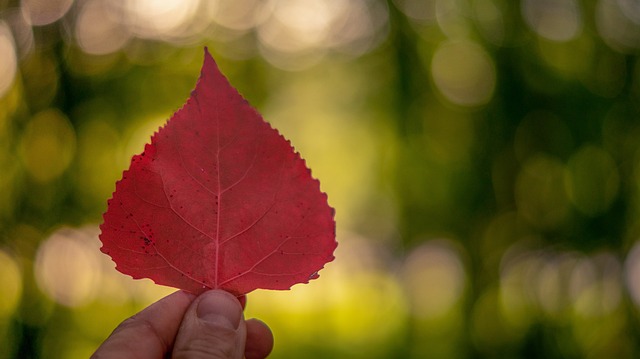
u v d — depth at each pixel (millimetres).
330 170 1460
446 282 1071
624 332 892
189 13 1185
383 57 1216
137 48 1033
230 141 264
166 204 266
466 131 1030
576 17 938
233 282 274
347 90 1429
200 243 269
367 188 1354
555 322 926
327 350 1152
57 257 800
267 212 268
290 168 266
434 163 1057
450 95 1044
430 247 1078
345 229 1388
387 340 1153
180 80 1115
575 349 911
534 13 962
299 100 1448
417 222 1068
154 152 263
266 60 1372
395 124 1124
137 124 1013
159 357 301
